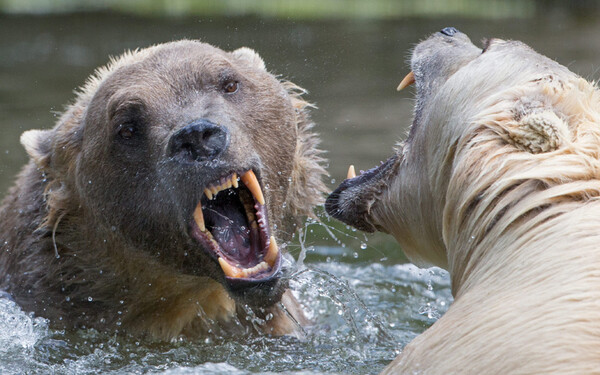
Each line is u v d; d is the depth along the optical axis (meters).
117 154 9.59
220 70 9.84
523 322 5.67
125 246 10.02
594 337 5.30
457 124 7.31
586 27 32.25
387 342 10.85
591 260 5.76
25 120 20.52
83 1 42.62
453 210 7.16
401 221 8.66
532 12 37.22
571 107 6.77
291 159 10.48
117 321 10.71
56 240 10.80
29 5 41.75
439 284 13.69
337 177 16.70
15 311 10.70
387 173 8.79
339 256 14.66
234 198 9.88
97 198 10.00
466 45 8.55
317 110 21.97
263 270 9.01
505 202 6.53
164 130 9.23
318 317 12.37
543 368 5.24
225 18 35.38
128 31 33.41
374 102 22.62
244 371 9.01
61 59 28.34
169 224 9.40
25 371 9.34
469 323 6.13
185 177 8.73
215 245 9.22
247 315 10.84
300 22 34.31
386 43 30.19
